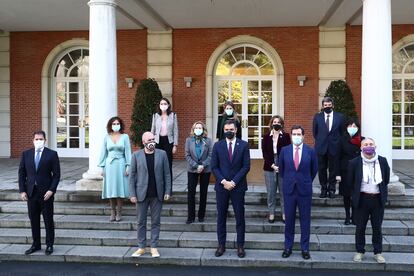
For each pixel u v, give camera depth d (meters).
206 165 7.16
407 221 7.35
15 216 7.77
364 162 5.96
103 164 7.33
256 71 14.29
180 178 10.18
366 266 6.04
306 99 13.95
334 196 7.93
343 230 7.00
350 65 13.80
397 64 14.05
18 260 6.44
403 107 14.09
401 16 12.84
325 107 7.75
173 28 14.16
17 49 14.80
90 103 8.91
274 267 6.13
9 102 14.87
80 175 10.79
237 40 14.08
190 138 7.23
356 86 13.81
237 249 6.45
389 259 6.17
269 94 14.30
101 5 8.85
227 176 6.26
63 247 6.78
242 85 14.33
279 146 7.10
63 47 14.72
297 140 6.17
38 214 6.48
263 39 14.02
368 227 7.01
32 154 6.35
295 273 5.92
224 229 6.37
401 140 14.16
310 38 13.90
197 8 11.95
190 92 14.23
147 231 7.19
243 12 12.37
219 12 12.35
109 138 7.34
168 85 14.23
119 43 14.36
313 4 11.53
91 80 8.90
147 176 6.21
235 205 6.27
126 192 7.25
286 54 13.99
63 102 15.02
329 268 6.08
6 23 13.73
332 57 13.82
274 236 6.92
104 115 8.84
